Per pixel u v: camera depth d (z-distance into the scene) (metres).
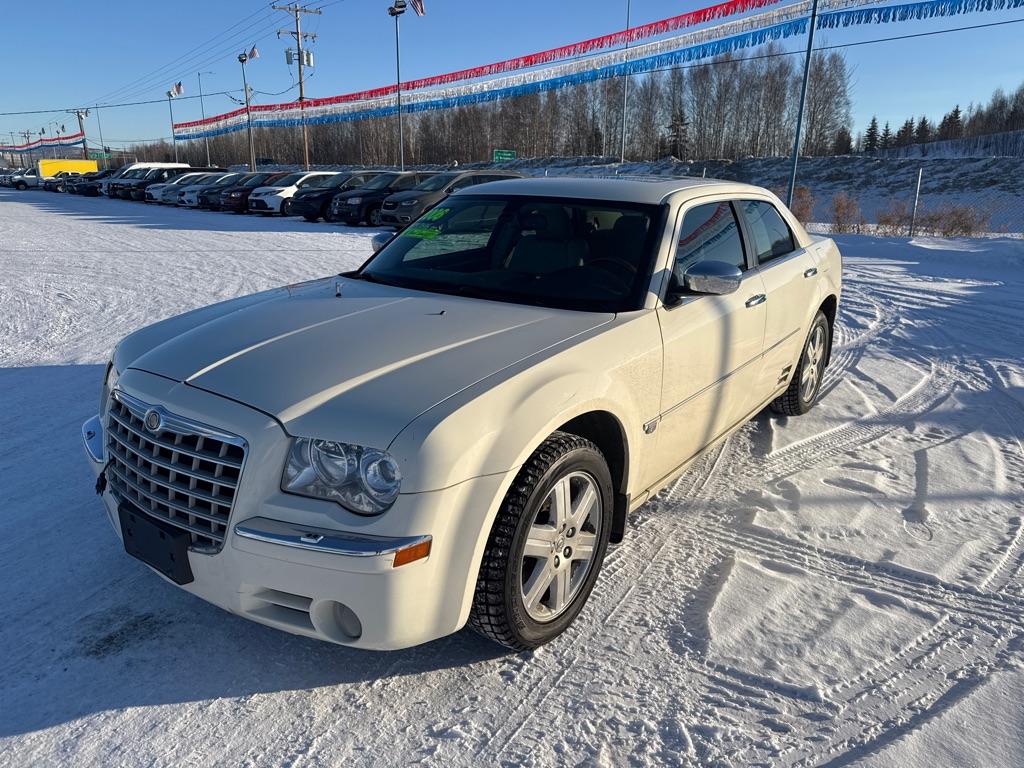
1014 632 2.78
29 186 50.34
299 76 40.84
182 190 28.16
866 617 2.86
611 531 3.02
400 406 2.28
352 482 2.19
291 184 24.77
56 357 6.32
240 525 2.23
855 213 21.59
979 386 5.74
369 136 73.25
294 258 12.62
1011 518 3.67
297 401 2.32
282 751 2.20
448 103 28.42
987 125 76.00
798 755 2.19
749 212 4.21
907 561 3.27
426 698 2.43
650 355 2.99
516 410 2.38
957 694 2.44
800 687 2.47
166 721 2.30
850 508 3.76
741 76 59.22
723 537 3.47
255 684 2.47
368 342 2.70
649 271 3.22
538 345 2.72
